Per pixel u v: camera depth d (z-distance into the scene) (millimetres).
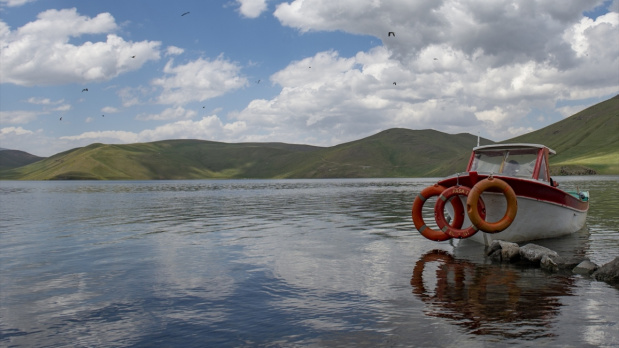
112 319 11273
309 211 41781
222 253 19938
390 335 9844
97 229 28953
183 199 66375
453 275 15242
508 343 9273
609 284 13727
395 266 16859
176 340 9875
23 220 35062
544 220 21594
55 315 11617
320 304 12219
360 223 31141
